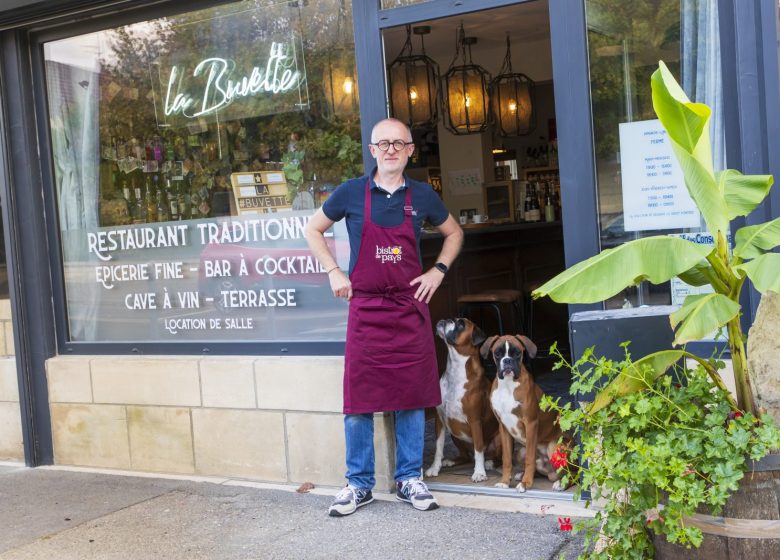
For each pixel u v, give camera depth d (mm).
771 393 2906
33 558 3945
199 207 5148
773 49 3580
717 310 2535
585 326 3307
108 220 5406
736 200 2779
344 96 4699
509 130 8367
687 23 3846
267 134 4934
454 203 11070
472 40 9477
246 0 4938
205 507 4473
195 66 5102
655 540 2641
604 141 4020
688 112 2619
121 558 3871
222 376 4910
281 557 3742
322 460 4672
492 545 3697
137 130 5305
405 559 3615
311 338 4867
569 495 4176
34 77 5492
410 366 4164
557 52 4035
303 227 4859
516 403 4250
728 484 2383
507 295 6684
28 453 5508
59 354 5547
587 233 4039
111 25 5289
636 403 2596
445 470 4805
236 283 5055
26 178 5469
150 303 5316
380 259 4117
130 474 5195
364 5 4473
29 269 5496
